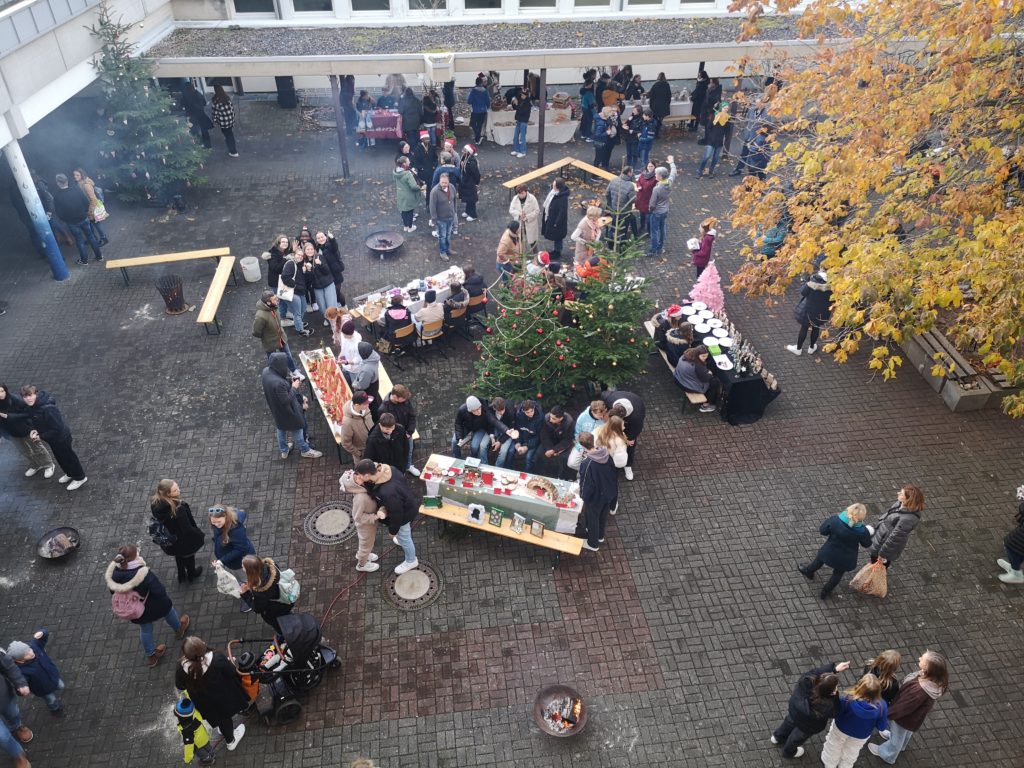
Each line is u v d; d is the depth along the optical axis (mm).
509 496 9242
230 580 8203
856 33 15328
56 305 13805
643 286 11445
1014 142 9297
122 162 16203
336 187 17672
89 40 14664
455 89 22609
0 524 9773
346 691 7977
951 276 7258
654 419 11523
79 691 8000
